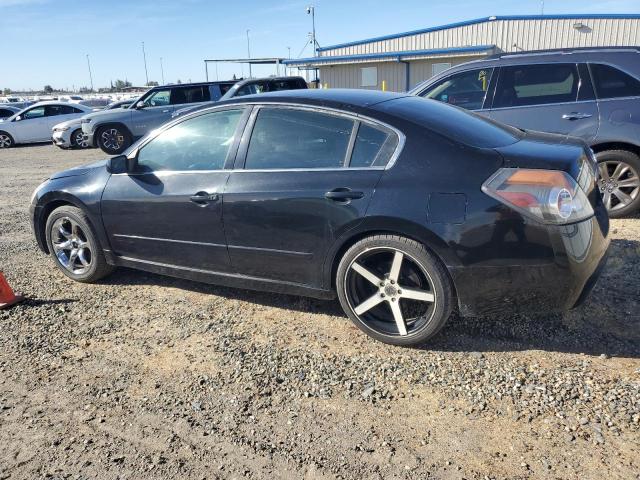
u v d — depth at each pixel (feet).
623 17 83.71
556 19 86.07
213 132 13.29
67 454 8.71
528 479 7.70
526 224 9.91
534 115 19.56
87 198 14.89
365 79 97.25
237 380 10.55
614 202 19.24
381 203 10.78
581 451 8.15
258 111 12.71
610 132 18.47
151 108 50.90
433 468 8.03
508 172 10.09
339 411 9.48
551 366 10.41
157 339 12.35
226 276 13.29
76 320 13.50
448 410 9.32
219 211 12.73
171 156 13.84
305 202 11.62
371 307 11.59
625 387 9.57
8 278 16.52
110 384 10.62
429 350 11.30
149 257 14.43
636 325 11.75
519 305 10.43
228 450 8.64
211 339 12.23
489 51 84.58
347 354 11.32
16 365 11.48
